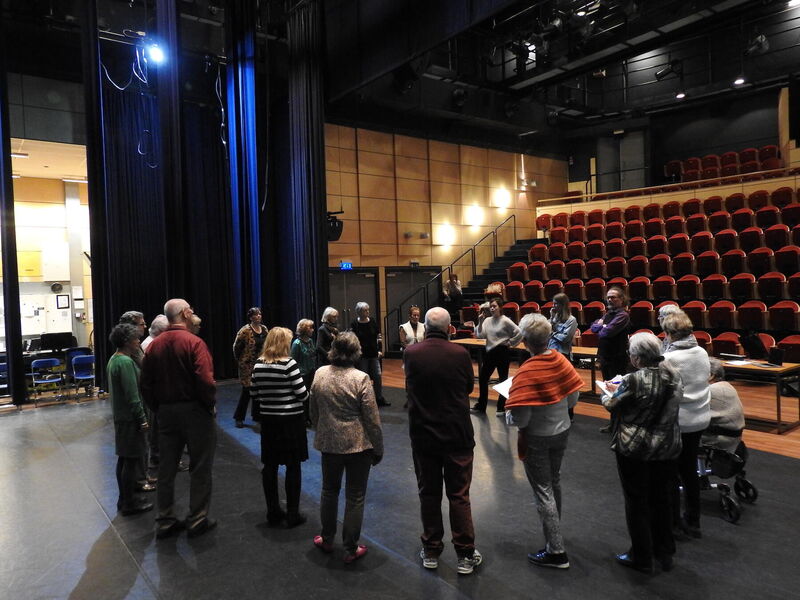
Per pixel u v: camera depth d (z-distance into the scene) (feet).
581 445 15.85
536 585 8.55
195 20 30.17
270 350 11.00
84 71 25.12
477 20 20.07
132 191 29.30
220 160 32.17
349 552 9.50
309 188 26.78
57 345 31.50
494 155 47.78
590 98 50.96
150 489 13.52
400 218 41.37
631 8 33.45
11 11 25.55
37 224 35.47
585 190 52.90
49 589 8.89
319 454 16.07
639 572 8.82
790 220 31.78
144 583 9.00
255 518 11.66
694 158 47.50
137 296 29.40
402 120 41.55
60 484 14.14
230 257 32.32
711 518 10.81
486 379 19.81
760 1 31.35
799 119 34.09
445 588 8.57
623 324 17.25
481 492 12.53
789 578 8.55
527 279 39.63
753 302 27.48
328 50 27.94
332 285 37.81
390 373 31.09
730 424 10.79
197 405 10.80
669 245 34.65
